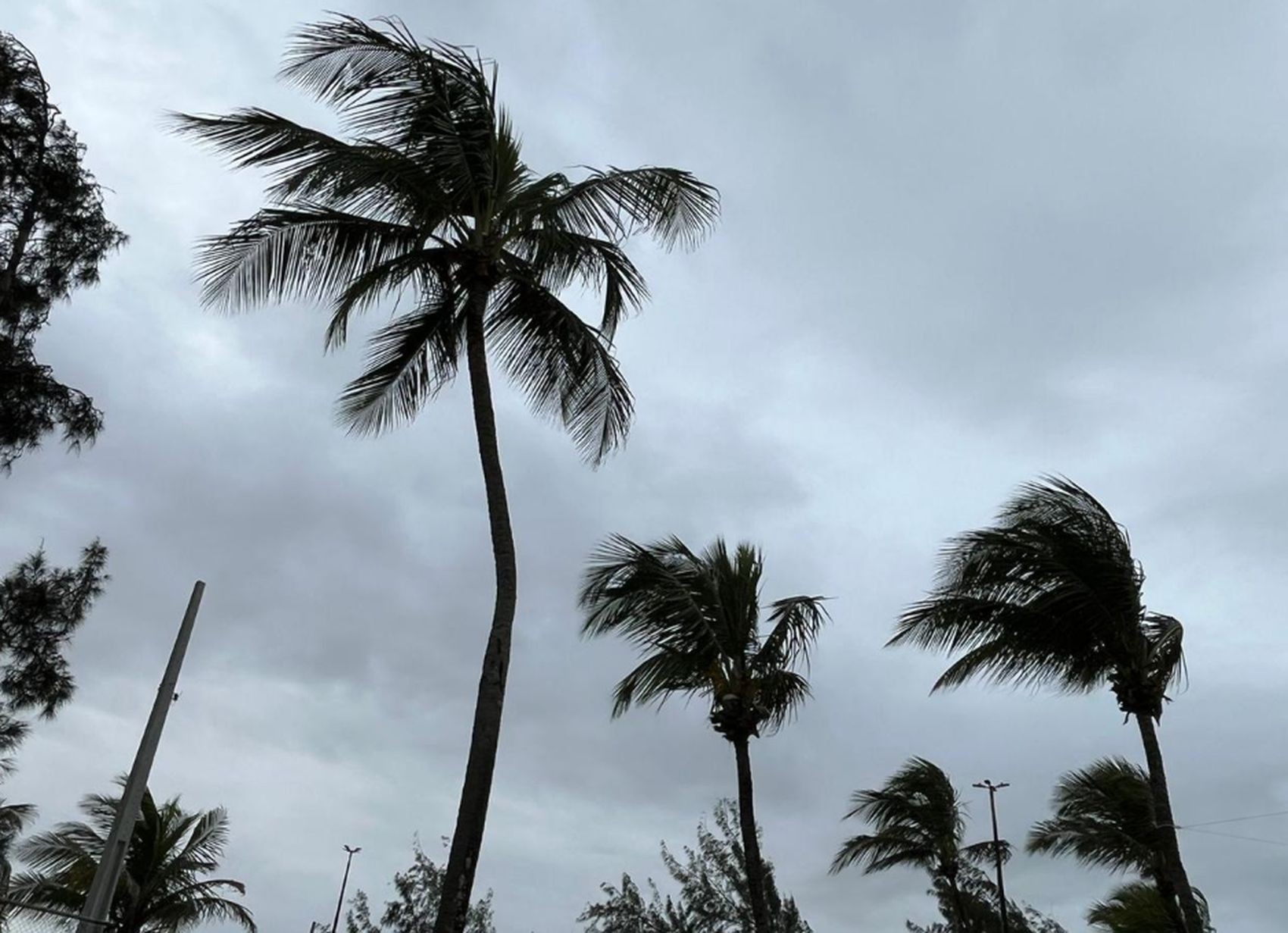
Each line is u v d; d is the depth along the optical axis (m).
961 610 15.27
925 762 28.77
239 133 11.80
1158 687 14.50
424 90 12.64
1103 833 17.56
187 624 13.07
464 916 9.41
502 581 11.20
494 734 10.31
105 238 17.94
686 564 16.98
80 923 10.72
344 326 13.21
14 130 17.03
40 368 17.02
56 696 16.86
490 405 12.20
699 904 32.53
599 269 13.95
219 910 27.67
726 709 16.00
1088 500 15.08
